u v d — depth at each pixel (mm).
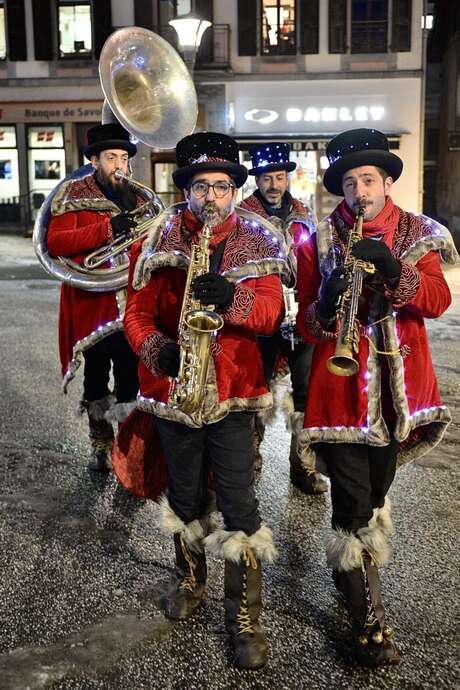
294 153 20656
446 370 7137
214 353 2773
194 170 2715
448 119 26391
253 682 2668
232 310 2635
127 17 22031
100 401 4512
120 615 3078
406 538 3732
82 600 3191
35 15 22594
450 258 2721
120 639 2912
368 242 2479
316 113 21141
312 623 3021
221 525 3252
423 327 2811
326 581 3342
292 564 3486
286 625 3008
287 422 4199
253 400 2828
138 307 2932
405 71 20656
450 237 2711
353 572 2732
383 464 2838
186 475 2932
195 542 3016
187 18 10414
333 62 20875
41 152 23844
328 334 2707
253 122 21344
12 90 23188
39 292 12422
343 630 2973
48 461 4793
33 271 15297
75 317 4258
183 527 2992
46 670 2727
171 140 4062
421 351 2758
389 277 2523
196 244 2809
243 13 20875
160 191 21469
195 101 4098
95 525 3891
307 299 2822
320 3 20641
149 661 2783
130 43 3959
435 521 3924
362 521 2803
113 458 3166
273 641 2902
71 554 3588
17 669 2732
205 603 3166
